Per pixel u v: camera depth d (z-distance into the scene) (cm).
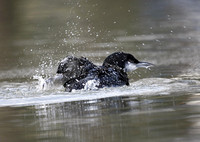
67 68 3262
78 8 7550
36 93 3105
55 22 6869
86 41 5662
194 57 4488
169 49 4994
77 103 2681
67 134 2009
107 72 3180
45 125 2200
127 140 1862
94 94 2920
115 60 3441
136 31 6191
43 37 6066
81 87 3050
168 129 1986
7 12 7831
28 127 2184
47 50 5241
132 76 3747
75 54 4897
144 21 6806
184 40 5481
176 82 3300
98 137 1933
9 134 2084
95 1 7944
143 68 4091
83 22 6744
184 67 4041
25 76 4034
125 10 7550
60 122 2236
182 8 7625
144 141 1833
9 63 4719
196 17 6894
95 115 2334
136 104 2548
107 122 2172
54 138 1966
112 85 3120
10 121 2333
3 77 4019
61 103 2714
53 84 3244
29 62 4703
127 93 2906
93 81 3078
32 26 6831
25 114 2477
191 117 2167
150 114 2277
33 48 5425
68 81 3130
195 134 1888
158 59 4491
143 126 2059
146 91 2952
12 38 6200
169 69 3975
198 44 5206
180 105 2450
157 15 7150
